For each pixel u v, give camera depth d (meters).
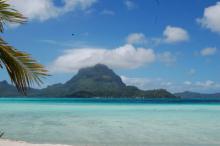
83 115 32.66
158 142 15.62
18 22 5.78
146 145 14.73
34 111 38.72
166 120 27.73
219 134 18.62
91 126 22.09
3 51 5.62
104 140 15.93
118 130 20.00
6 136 16.64
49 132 18.58
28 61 5.70
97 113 36.22
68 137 16.73
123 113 36.88
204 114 36.12
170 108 51.66
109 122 25.19
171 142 15.67
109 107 54.69
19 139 15.67
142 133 18.77
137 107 55.81
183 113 37.59
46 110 41.41
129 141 15.78
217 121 27.05
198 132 19.59
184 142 15.74
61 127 21.16
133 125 23.20
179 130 20.45
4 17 5.67
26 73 5.71
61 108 47.62
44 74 5.78
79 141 15.52
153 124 24.08
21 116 30.27
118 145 14.51
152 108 51.47
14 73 5.72
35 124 22.88
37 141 15.19
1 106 54.50
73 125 22.55
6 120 25.88
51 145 12.58
